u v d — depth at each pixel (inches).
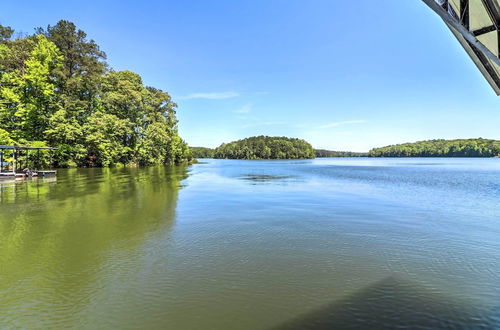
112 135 1610.5
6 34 1342.3
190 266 206.2
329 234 293.3
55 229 305.4
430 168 1881.2
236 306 150.3
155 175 1103.0
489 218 372.2
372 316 141.3
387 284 177.6
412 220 358.9
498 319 139.3
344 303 154.1
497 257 227.3
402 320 137.9
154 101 2112.5
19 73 1243.2
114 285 175.0
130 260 217.3
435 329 131.1
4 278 184.2
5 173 863.1
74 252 234.7
